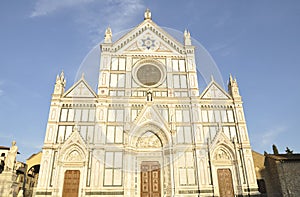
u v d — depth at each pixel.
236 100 39.97
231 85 41.50
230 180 35.41
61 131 35.81
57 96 37.59
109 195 32.53
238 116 38.97
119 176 33.69
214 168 35.56
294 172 34.94
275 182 36.03
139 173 34.56
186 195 33.28
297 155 37.38
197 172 34.59
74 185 33.09
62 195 32.41
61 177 33.22
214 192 33.62
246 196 34.16
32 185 47.00
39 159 40.81
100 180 33.16
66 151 34.69
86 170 33.59
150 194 33.47
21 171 43.00
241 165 36.09
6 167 31.61
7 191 30.33
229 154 36.84
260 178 37.50
